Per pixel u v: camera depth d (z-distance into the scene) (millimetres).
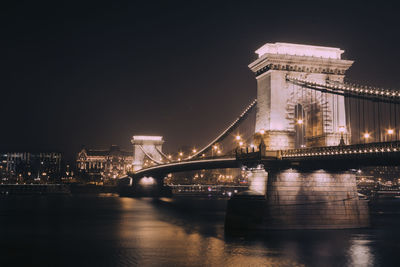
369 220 57031
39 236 56625
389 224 68000
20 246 48875
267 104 59719
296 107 63562
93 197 182500
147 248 47062
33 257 42844
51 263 40250
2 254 44250
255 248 44719
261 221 54000
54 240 53219
